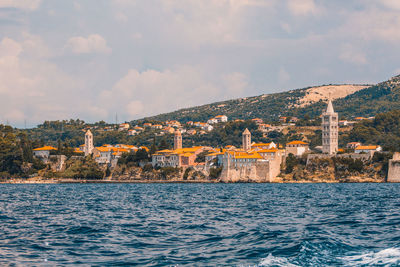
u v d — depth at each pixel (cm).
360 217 7606
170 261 4412
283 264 4153
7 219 7912
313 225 6638
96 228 6569
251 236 5681
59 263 4419
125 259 4556
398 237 5425
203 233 6053
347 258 4353
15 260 4550
